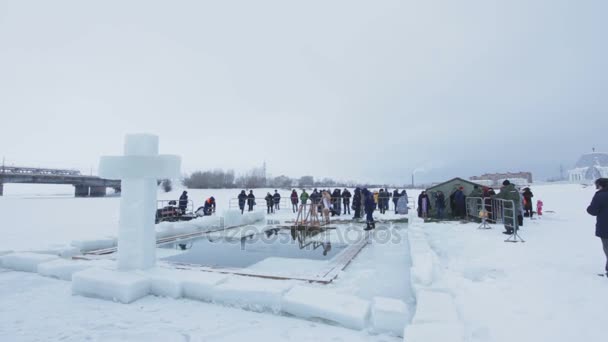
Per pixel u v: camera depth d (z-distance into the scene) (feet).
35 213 69.56
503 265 20.26
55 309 14.57
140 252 18.06
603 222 17.51
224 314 14.03
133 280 15.89
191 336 11.87
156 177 18.24
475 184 50.52
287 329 12.53
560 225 39.60
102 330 12.37
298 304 13.74
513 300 14.35
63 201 114.42
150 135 19.15
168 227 35.29
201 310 14.47
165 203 109.09
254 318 13.61
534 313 12.92
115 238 30.32
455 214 49.26
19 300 15.79
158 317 13.67
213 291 15.40
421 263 18.49
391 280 18.90
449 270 19.35
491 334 11.21
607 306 13.50
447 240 29.78
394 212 65.21
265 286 15.21
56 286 18.08
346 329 12.59
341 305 13.38
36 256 21.86
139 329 12.47
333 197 61.05
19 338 11.68
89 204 98.89
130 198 18.37
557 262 20.88
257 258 25.02
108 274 16.98
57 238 35.70
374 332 12.23
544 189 136.26
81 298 16.08
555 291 15.46
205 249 28.84
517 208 33.06
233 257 25.43
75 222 52.80
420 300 13.15
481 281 17.58
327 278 18.66
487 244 27.37
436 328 10.54
